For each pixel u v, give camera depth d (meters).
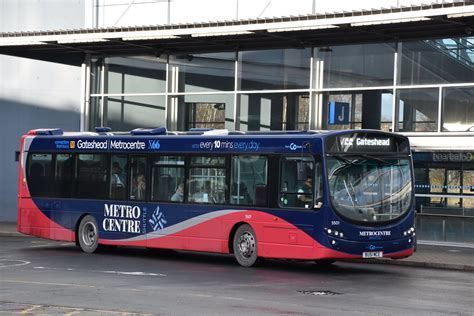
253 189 20.16
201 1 29.80
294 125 28.19
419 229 25.84
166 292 14.79
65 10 34.94
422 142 25.55
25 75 35.94
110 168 23.44
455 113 25.06
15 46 31.02
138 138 22.86
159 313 12.31
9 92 36.06
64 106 35.47
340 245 18.69
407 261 21.58
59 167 24.64
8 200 36.12
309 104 27.83
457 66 25.03
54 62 33.38
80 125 33.56
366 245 18.88
